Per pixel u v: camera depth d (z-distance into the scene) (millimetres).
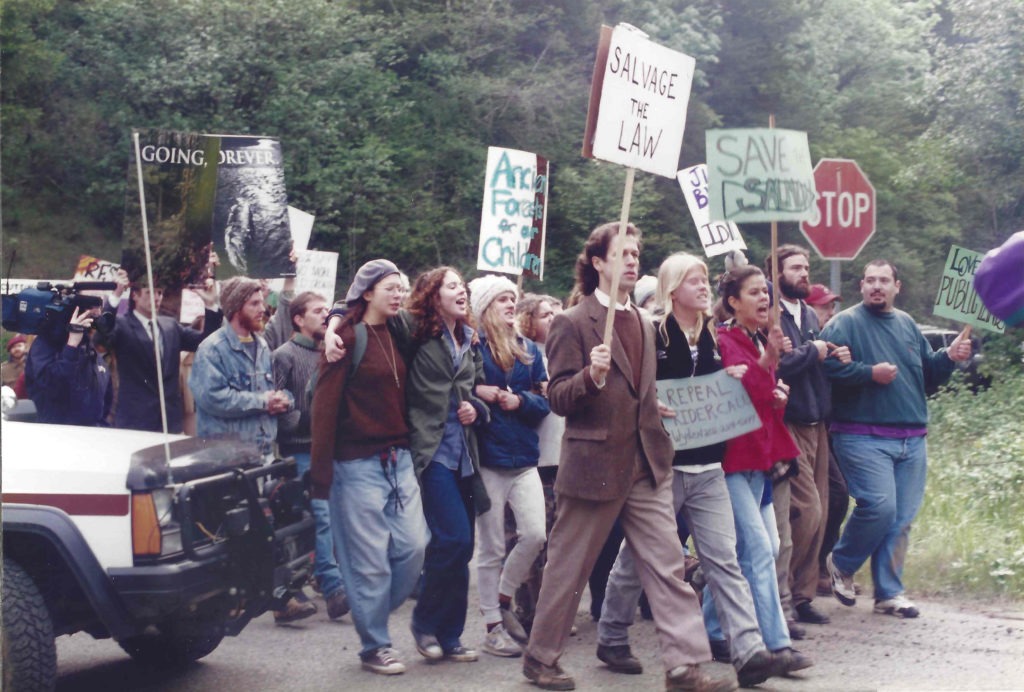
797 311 7184
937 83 18984
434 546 5992
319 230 24219
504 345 6309
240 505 5180
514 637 6395
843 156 28812
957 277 7320
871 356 7098
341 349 5715
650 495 5312
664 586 5242
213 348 6461
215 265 6777
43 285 7176
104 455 4938
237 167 6797
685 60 5539
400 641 6594
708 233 8094
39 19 25859
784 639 5547
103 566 4766
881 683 5578
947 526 8789
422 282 6027
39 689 4648
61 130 25547
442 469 6004
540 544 6254
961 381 14344
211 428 6500
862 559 7172
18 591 4625
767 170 5773
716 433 5453
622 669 5824
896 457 7109
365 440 5812
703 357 5574
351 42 26203
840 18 31609
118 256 25766
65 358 7059
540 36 26891
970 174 20422
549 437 6605
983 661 5988
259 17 25328
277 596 5301
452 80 25516
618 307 5391
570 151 25859
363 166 24203
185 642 5887
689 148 27391
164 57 25562
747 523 5594
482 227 7742
